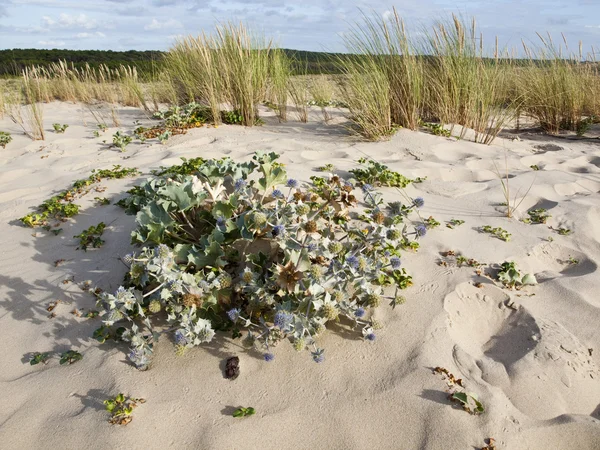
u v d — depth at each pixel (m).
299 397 2.33
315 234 3.13
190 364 2.50
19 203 4.39
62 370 2.52
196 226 3.43
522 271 3.38
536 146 6.77
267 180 3.34
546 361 2.54
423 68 7.29
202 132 6.88
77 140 6.84
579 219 4.03
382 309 2.88
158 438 2.14
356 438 2.14
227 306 2.78
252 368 2.48
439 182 4.85
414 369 2.45
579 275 3.33
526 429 2.17
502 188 4.70
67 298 3.06
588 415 2.29
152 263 2.65
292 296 2.61
